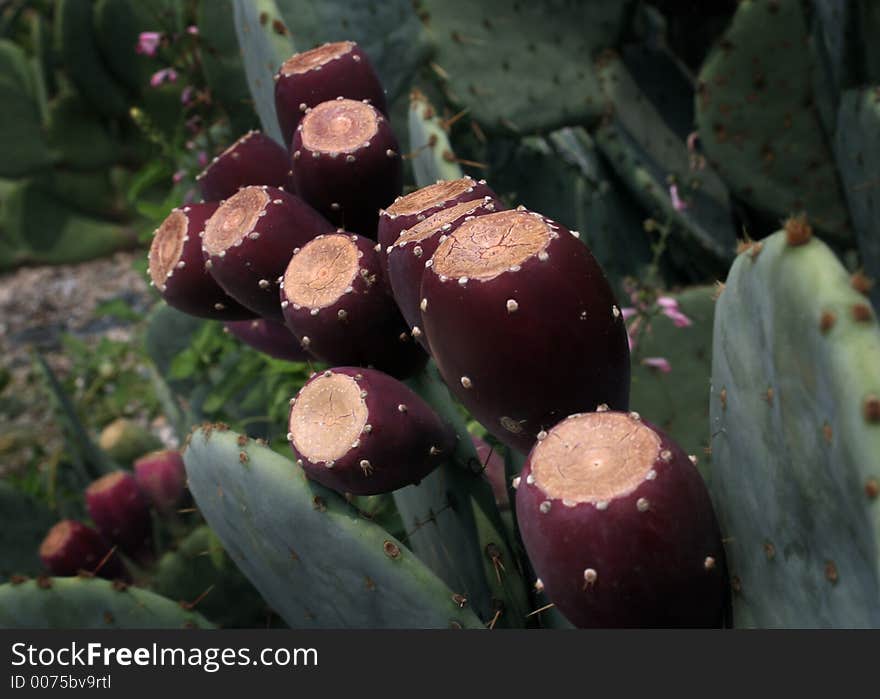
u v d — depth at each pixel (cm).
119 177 185
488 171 79
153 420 111
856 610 26
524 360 29
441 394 39
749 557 30
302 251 36
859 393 24
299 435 34
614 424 29
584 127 80
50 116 178
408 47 73
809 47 70
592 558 28
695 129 82
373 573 34
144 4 84
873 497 24
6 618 43
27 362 148
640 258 82
